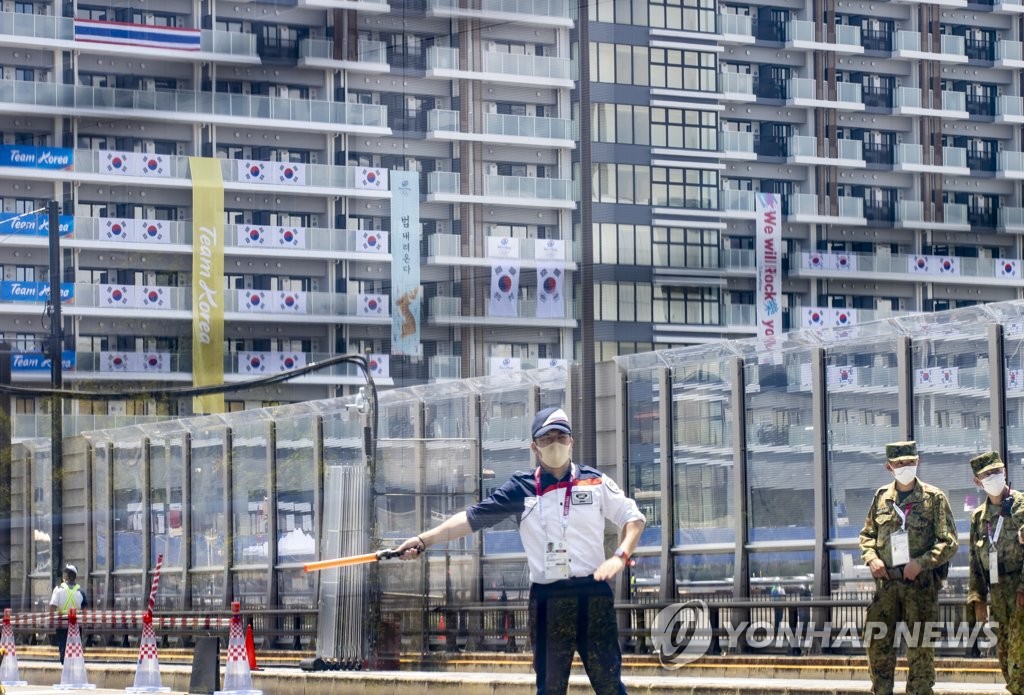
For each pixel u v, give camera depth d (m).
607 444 46.62
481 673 39.72
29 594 44.38
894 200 136.75
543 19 61.59
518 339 53.66
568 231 57.81
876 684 28.44
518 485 21.38
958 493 39.50
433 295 54.50
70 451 43.47
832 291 135.50
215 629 42.22
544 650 21.19
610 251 131.12
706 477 44.41
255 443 45.91
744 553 43.00
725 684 33.19
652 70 134.88
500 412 45.47
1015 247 136.62
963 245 136.12
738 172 137.75
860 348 41.41
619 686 21.14
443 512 43.81
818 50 139.38
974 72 136.75
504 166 60.19
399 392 47.19
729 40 139.12
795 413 42.66
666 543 44.84
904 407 40.19
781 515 42.59
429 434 46.09
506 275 54.78
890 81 138.25
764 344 43.09
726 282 133.50
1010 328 38.50
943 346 40.03
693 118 136.62
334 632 41.97
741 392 43.47
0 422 42.72
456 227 56.25
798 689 31.95
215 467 45.66
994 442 38.16
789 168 138.75
